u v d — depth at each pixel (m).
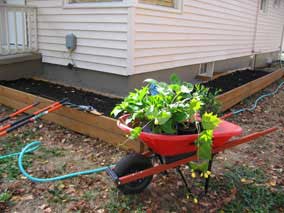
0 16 5.89
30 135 4.11
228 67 9.85
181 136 2.43
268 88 8.28
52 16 6.04
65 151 3.67
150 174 2.60
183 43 6.63
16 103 5.04
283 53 19.27
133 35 4.96
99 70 5.50
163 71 6.17
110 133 3.79
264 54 13.51
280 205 2.82
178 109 2.47
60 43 6.05
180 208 2.71
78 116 4.11
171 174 3.23
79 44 5.70
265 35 12.63
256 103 6.41
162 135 2.42
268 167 3.55
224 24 8.50
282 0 14.02
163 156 2.64
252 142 4.29
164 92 2.69
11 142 3.87
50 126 4.42
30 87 5.75
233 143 2.85
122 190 2.69
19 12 6.48
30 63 6.46
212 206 2.76
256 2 10.71
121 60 5.14
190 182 3.10
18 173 3.11
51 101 4.45
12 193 2.78
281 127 5.03
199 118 2.70
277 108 6.25
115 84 5.40
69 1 5.71
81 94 5.42
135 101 2.67
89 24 5.43
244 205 2.78
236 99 6.05
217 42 8.34
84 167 3.31
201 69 8.27
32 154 3.55
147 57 5.51
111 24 5.11
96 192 2.86
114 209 2.63
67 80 6.22
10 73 6.19
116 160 3.46
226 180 3.17
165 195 2.88
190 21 6.70
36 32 6.43
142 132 2.47
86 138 4.03
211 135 2.40
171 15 5.95
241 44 10.24
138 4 4.93
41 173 3.14
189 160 2.69
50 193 2.81
